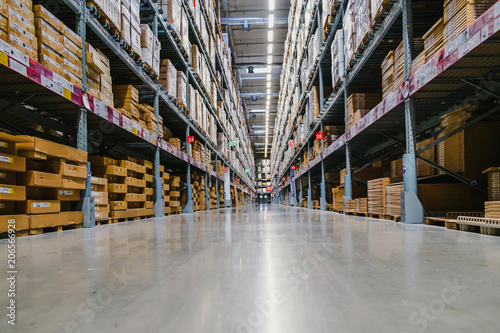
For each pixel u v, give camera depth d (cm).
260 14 1728
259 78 2475
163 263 154
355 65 550
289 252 180
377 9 410
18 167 267
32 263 156
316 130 954
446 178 422
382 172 662
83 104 347
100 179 407
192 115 818
